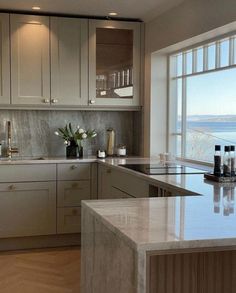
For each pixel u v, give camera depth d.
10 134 4.93
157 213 1.97
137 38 4.94
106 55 4.88
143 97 5.01
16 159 4.64
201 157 4.32
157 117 4.85
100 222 1.95
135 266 1.54
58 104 4.77
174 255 1.87
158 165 4.02
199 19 3.75
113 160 4.54
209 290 1.92
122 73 4.94
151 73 4.81
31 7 4.48
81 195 4.68
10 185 4.47
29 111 5.05
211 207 2.12
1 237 4.48
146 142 4.95
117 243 1.73
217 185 2.82
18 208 4.51
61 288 3.52
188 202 2.25
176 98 4.84
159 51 4.65
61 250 4.57
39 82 4.71
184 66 4.62
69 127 5.06
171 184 2.87
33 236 4.61
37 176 4.54
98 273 2.00
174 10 4.22
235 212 2.01
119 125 5.33
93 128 5.27
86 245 2.21
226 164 3.02
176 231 1.66
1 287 3.53
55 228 4.63
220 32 3.65
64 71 4.77
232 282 1.93
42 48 4.70
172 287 1.88
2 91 4.61
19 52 4.63
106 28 4.86
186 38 3.99
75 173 4.64
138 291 1.52
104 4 4.32
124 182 3.83
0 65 4.58
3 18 4.57
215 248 1.62
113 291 1.79
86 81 4.84
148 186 3.28
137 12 4.58
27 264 4.10
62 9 4.55
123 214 1.94
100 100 4.88
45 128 5.11
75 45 4.79
